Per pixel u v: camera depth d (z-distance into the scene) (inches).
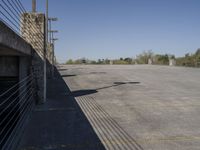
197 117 410.3
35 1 523.5
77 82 854.5
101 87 733.9
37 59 519.8
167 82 838.5
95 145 293.9
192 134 330.3
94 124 374.0
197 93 627.8
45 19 537.6
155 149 282.0
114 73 1181.7
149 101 534.0
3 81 504.4
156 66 1801.2
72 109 466.0
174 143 299.0
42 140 310.5
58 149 283.4
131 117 411.5
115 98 566.9
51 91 667.4
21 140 310.2
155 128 354.9
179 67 1632.6
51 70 990.4
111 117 411.5
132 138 315.6
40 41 522.3
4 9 260.8
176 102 523.8
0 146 312.0
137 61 2610.7
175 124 373.4
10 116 435.8
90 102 525.0
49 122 384.5
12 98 487.2
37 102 511.2
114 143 300.0
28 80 497.4
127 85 772.6
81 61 2694.4
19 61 501.4
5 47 310.2
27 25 521.0
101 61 2704.2
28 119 394.3
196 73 1149.7
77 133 335.0
